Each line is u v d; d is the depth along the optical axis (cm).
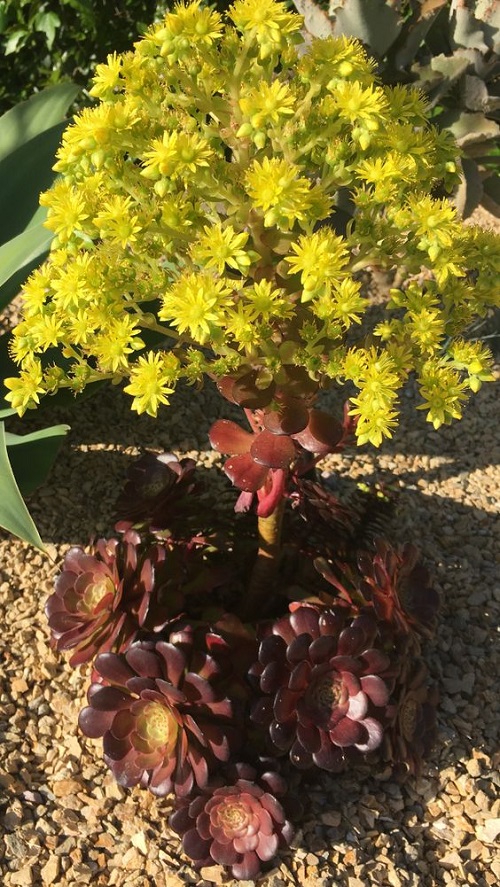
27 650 88
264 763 73
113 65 56
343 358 58
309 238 54
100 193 58
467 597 98
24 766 79
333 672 70
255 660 74
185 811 71
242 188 58
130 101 56
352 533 84
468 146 119
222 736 68
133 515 79
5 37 152
